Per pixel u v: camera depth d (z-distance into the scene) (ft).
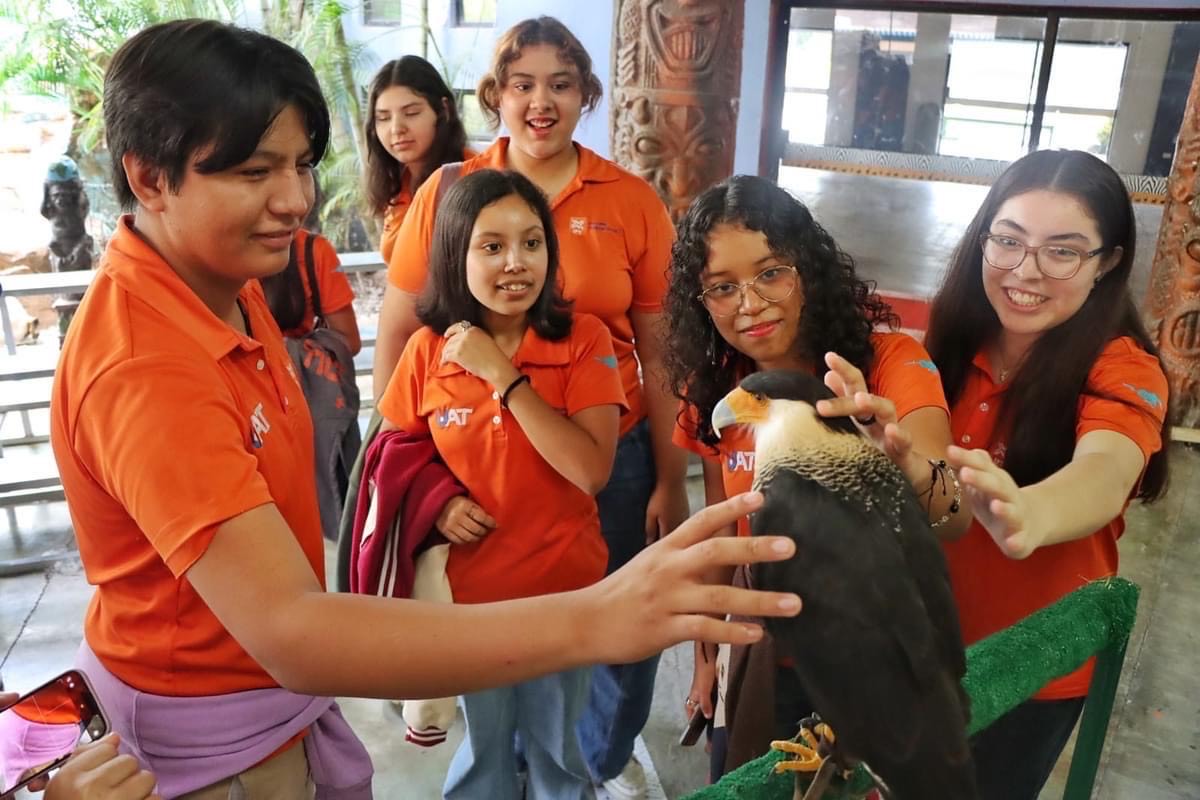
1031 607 4.37
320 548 3.95
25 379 10.47
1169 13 15.79
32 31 16.37
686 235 4.34
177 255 3.24
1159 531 11.87
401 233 6.72
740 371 4.67
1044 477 4.28
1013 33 20.10
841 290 4.25
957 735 2.65
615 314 6.34
